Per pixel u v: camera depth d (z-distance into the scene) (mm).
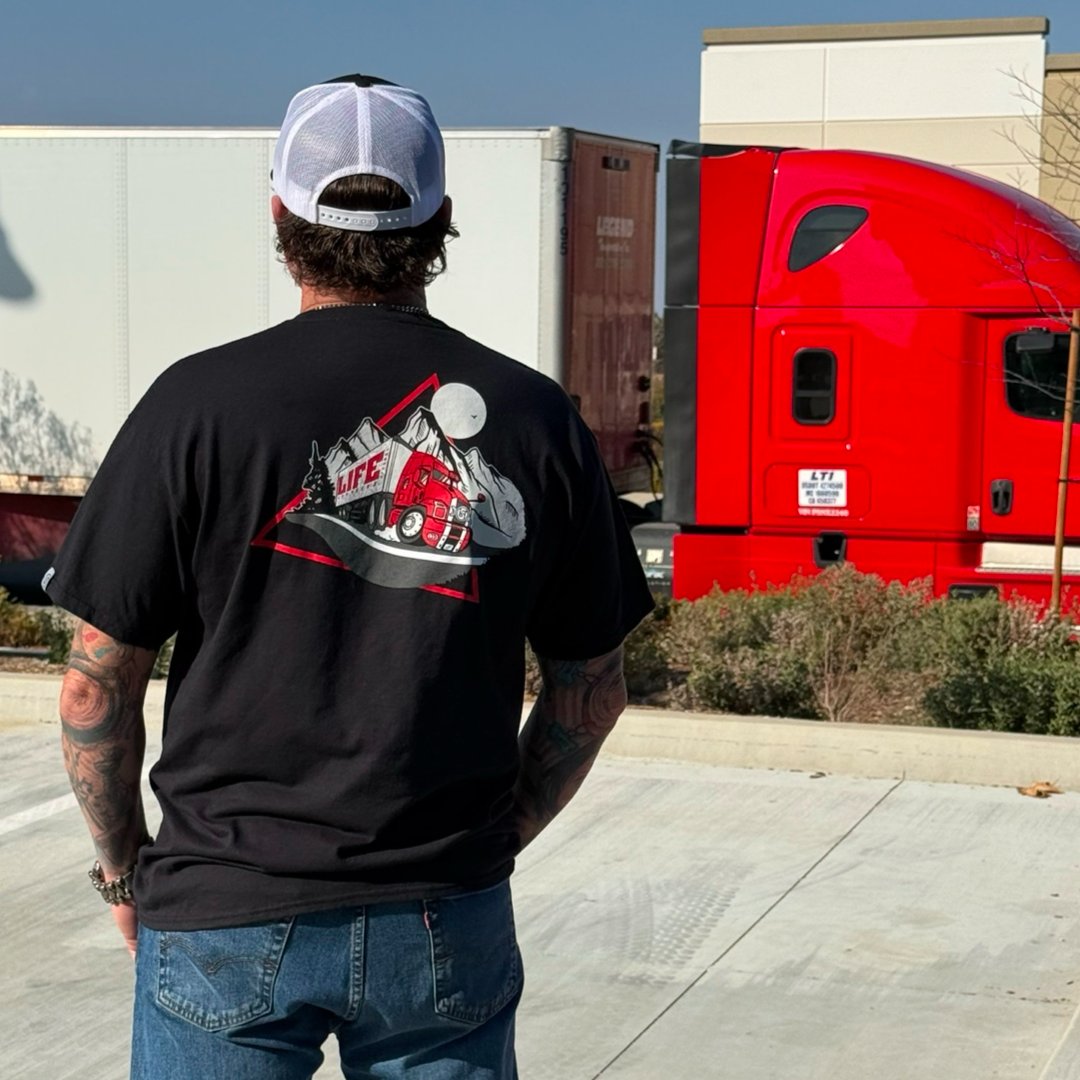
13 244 11961
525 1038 4137
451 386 2090
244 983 2023
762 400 10531
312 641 2014
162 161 11578
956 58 19391
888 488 10367
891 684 8398
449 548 2055
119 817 2242
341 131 2121
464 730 2068
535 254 10984
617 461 12188
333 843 1997
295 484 2014
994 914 4992
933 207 10109
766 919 4969
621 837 5805
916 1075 3902
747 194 10438
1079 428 10008
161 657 8102
